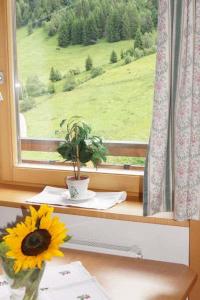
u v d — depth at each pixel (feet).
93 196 6.53
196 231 5.63
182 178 5.47
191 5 5.22
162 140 5.57
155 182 5.67
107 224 6.08
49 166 7.47
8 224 6.67
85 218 6.19
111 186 6.97
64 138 7.25
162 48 5.38
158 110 5.51
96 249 5.97
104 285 4.56
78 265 5.02
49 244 3.69
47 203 6.39
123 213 5.93
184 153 5.43
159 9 5.36
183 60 5.36
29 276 3.81
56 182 7.30
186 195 5.52
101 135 7.16
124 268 4.98
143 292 4.41
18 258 3.60
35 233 3.71
